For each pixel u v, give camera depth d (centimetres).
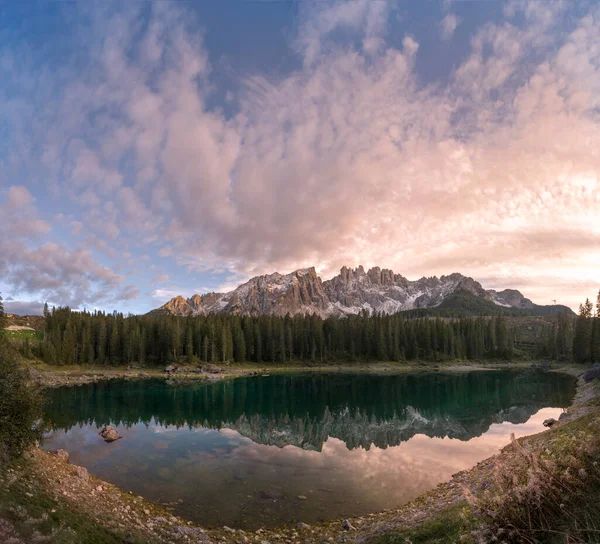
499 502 945
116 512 1938
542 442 2248
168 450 3688
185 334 15075
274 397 7894
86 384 10281
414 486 2634
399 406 6575
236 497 2462
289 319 18338
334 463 3225
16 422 1953
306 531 1959
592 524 811
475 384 9938
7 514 1248
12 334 14588
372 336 16838
